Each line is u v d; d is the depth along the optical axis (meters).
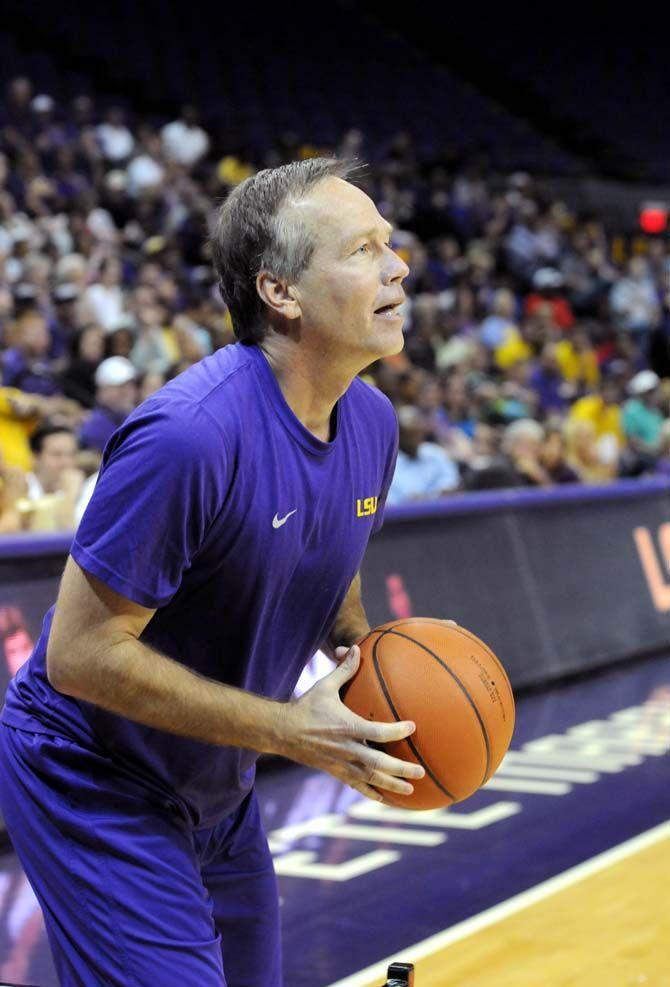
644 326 15.37
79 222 10.25
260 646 2.05
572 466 8.66
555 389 11.97
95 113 13.77
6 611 4.59
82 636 1.83
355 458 2.06
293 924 3.75
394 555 6.25
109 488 1.80
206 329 9.90
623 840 4.45
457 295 12.72
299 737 1.91
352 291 1.90
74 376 7.82
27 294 8.52
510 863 4.26
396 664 2.07
